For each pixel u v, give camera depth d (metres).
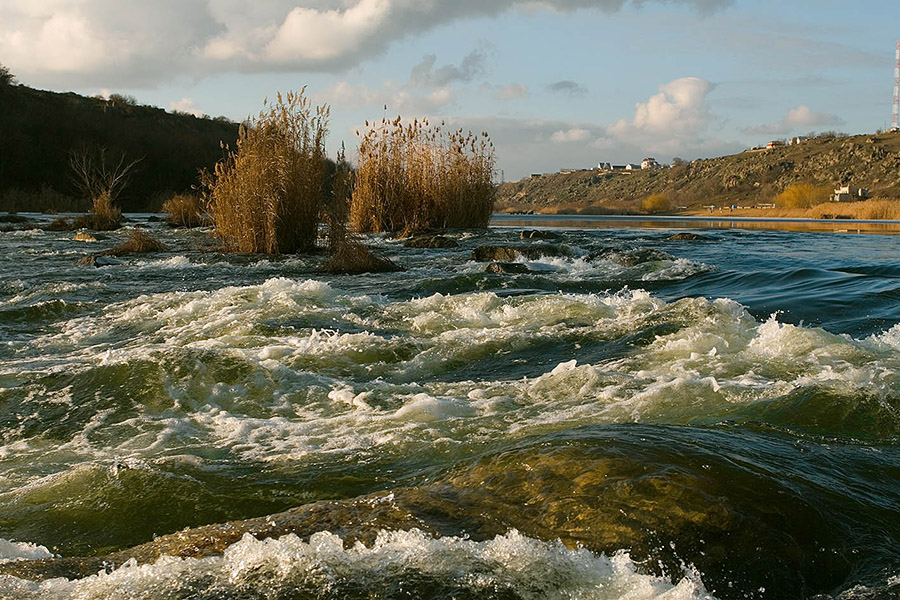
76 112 61.09
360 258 12.98
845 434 3.76
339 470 3.57
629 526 2.54
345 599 2.14
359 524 2.69
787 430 3.77
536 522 2.63
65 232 24.34
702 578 2.34
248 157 15.71
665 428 3.52
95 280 11.59
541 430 3.96
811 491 2.86
